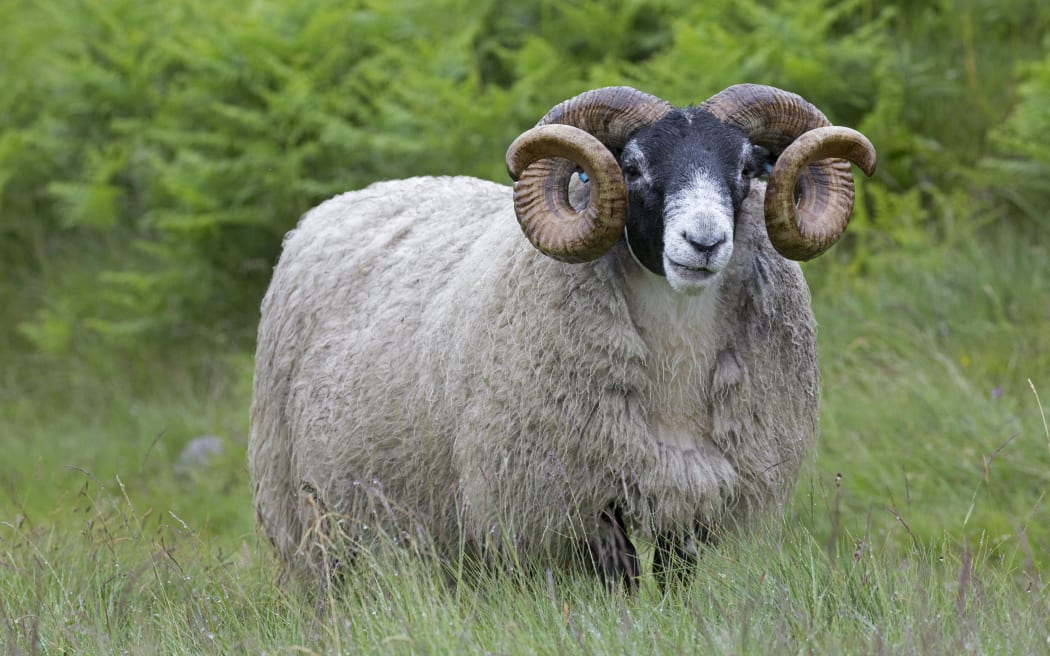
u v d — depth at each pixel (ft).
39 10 182.19
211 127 143.02
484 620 53.11
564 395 59.26
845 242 127.13
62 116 162.91
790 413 62.39
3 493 112.47
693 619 50.42
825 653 46.83
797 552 57.67
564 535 60.23
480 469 60.90
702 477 60.03
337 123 132.77
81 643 57.67
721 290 60.44
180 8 160.45
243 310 142.20
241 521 102.73
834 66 132.77
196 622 59.00
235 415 126.31
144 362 140.87
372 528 68.18
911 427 93.50
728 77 125.59
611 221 55.62
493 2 151.84
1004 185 126.41
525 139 56.90
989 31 144.46
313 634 55.67
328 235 76.84
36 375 145.69
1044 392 95.76
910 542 63.77
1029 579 55.88
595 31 144.05
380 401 67.41
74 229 161.27
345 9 146.82
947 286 113.91
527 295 60.18
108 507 84.33
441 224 71.77
